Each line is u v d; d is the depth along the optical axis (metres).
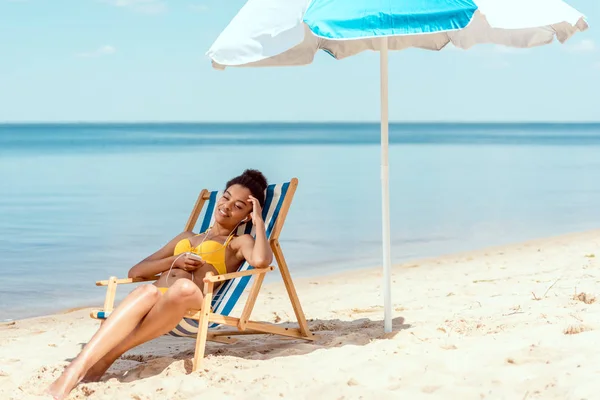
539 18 4.04
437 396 3.34
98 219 13.26
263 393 3.51
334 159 34.50
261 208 4.79
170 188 19.22
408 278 7.96
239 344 4.96
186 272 4.64
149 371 4.20
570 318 4.64
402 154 40.66
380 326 5.11
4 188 19.16
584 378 3.36
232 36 4.22
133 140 75.12
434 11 3.60
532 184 20.64
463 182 21.36
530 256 9.12
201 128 178.62
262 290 7.67
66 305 7.22
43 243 10.71
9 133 112.12
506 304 5.62
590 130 154.50
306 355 4.23
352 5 3.70
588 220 13.31
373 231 12.07
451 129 166.25
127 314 3.94
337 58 5.89
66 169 27.38
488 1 4.03
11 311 6.95
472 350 4.06
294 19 4.05
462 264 8.80
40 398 3.64
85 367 3.81
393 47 5.94
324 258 9.71
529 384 3.38
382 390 3.44
